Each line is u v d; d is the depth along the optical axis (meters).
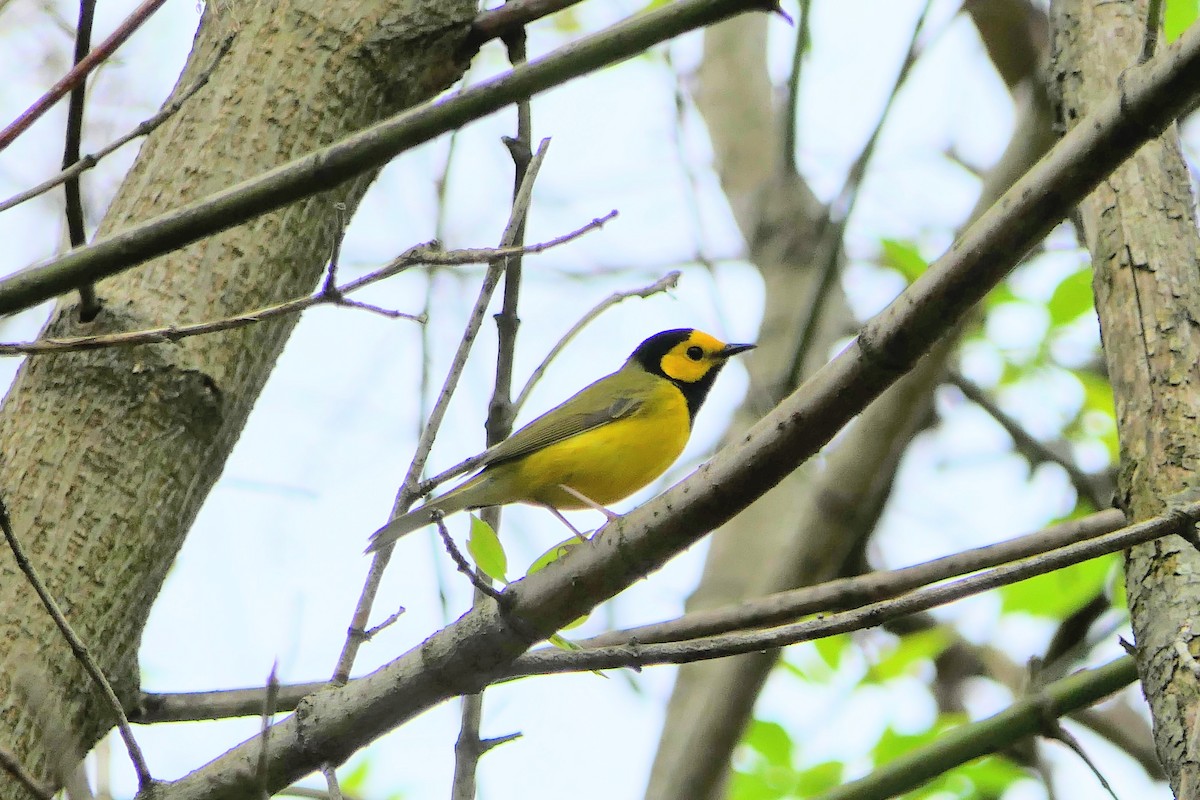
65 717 8.66
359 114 10.40
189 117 10.12
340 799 8.02
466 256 7.70
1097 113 7.12
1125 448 9.38
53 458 9.05
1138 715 18.72
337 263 7.55
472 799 8.71
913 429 16.47
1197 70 6.79
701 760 14.86
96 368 9.23
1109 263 10.19
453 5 10.77
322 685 10.30
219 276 9.68
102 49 8.05
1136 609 8.72
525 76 7.60
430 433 9.69
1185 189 10.44
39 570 8.77
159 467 9.23
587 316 10.68
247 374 9.69
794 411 7.82
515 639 8.45
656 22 7.73
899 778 11.54
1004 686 18.56
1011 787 15.04
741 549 19.45
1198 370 9.34
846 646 17.72
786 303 20.47
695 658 8.58
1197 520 7.91
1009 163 16.14
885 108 16.39
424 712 8.83
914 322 7.41
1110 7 11.78
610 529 8.38
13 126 7.85
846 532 16.48
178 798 8.39
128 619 9.07
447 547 8.30
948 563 11.18
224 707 10.00
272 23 10.46
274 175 7.50
